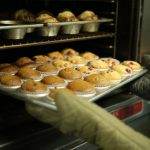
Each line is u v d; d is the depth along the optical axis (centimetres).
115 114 92
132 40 104
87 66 102
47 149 75
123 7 103
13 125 74
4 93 79
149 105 106
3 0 103
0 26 79
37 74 90
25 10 107
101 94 83
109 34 107
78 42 123
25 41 88
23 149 71
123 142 39
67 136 78
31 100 72
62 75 92
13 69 93
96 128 42
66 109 44
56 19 106
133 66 103
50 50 115
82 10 119
